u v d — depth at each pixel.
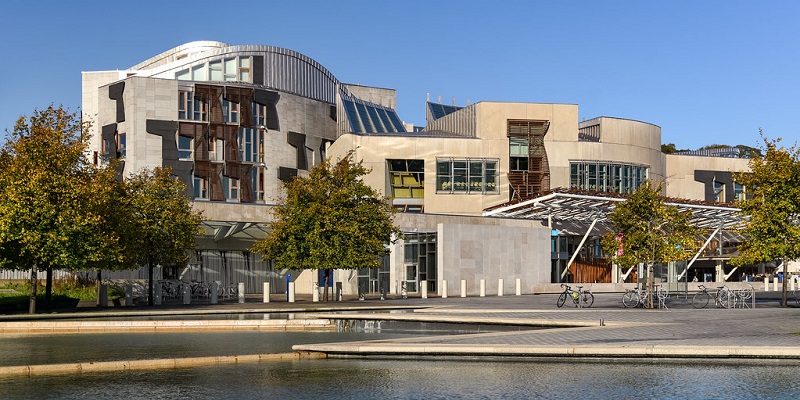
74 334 27.50
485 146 79.12
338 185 47.38
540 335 22.97
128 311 34.84
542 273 60.69
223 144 77.19
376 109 91.56
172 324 29.02
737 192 93.19
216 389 15.54
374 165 77.06
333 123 88.88
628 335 22.88
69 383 16.31
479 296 53.31
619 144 83.38
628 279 74.19
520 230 59.47
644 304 39.78
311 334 27.66
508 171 79.38
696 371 17.31
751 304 40.53
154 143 74.56
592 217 69.50
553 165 80.31
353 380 16.47
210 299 48.00
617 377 16.59
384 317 29.77
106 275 51.97
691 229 43.41
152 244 43.00
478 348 19.53
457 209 77.94
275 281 66.81
